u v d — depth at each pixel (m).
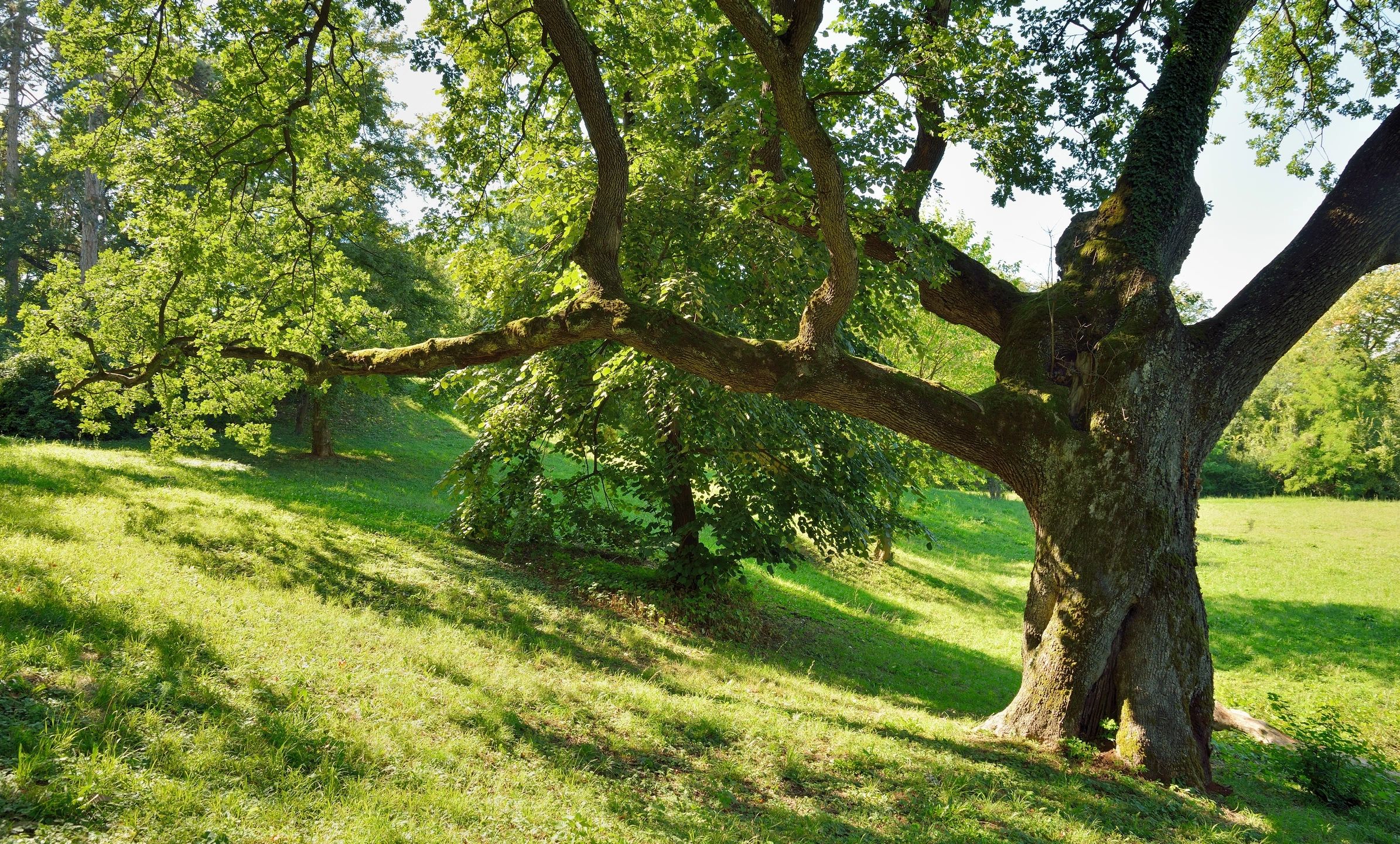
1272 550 31.28
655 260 11.17
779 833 5.05
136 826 3.69
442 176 11.25
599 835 4.54
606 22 9.49
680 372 11.02
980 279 10.45
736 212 8.95
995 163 9.80
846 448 12.51
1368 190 8.60
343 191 14.05
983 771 6.78
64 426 21.30
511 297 13.00
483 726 6.13
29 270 33.44
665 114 11.02
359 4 10.05
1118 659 8.01
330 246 13.27
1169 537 8.16
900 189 9.54
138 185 10.39
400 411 34.03
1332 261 8.61
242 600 8.07
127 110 10.83
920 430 8.55
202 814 3.96
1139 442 8.20
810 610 15.69
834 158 6.50
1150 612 7.97
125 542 9.38
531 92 10.96
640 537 13.23
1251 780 8.46
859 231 9.43
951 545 28.89
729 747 6.79
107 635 6.09
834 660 12.48
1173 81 9.48
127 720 4.68
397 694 6.33
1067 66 10.30
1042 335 9.23
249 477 18.30
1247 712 13.81
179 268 11.34
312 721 5.38
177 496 13.07
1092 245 9.45
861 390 8.29
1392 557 29.92
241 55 10.88
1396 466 45.06
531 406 12.53
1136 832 5.86
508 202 11.82
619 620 11.34
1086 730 8.00
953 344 22.61
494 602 10.66
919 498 16.05
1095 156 10.49
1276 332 8.73
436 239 11.66
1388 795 8.29
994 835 5.39
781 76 6.02
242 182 11.42
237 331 12.50
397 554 12.16
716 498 12.87
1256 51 13.23
